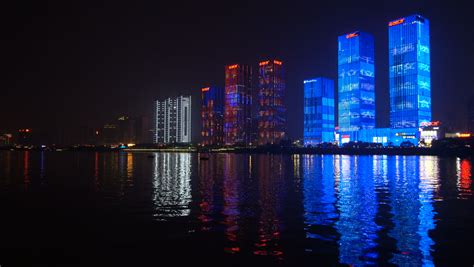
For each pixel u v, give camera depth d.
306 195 44.03
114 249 21.38
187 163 144.38
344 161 165.00
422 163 138.88
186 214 31.62
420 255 19.91
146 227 26.69
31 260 19.56
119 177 72.69
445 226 26.41
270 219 29.25
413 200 39.31
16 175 76.88
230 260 19.33
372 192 47.00
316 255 20.02
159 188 52.41
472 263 18.66
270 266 18.47
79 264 18.92
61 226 27.17
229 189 51.00
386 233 24.45
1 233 25.23
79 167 109.69
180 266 18.55
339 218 29.48
